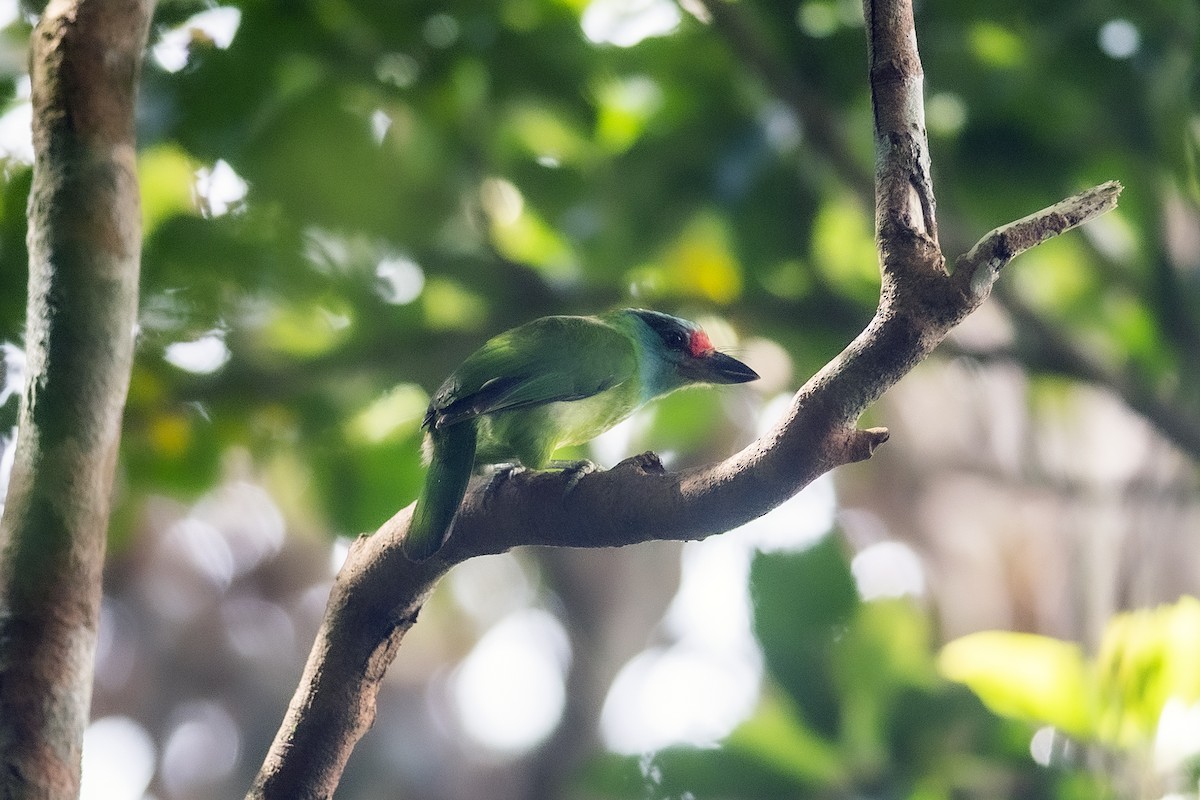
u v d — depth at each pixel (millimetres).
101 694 20297
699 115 10906
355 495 10891
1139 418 11773
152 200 9938
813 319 11367
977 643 8781
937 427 14695
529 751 19672
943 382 14617
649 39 10742
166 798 20234
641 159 10953
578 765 17953
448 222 10727
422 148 10195
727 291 11375
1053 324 11680
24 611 4277
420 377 11141
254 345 10695
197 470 10641
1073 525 12438
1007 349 11734
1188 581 11688
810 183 11141
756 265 11344
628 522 4605
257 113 9055
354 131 9320
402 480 10867
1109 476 12445
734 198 10633
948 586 14133
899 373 4102
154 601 20359
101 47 5023
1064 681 8414
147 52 8906
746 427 14453
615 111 11133
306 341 10992
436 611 20844
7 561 4352
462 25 9867
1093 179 11312
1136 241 12273
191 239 9250
